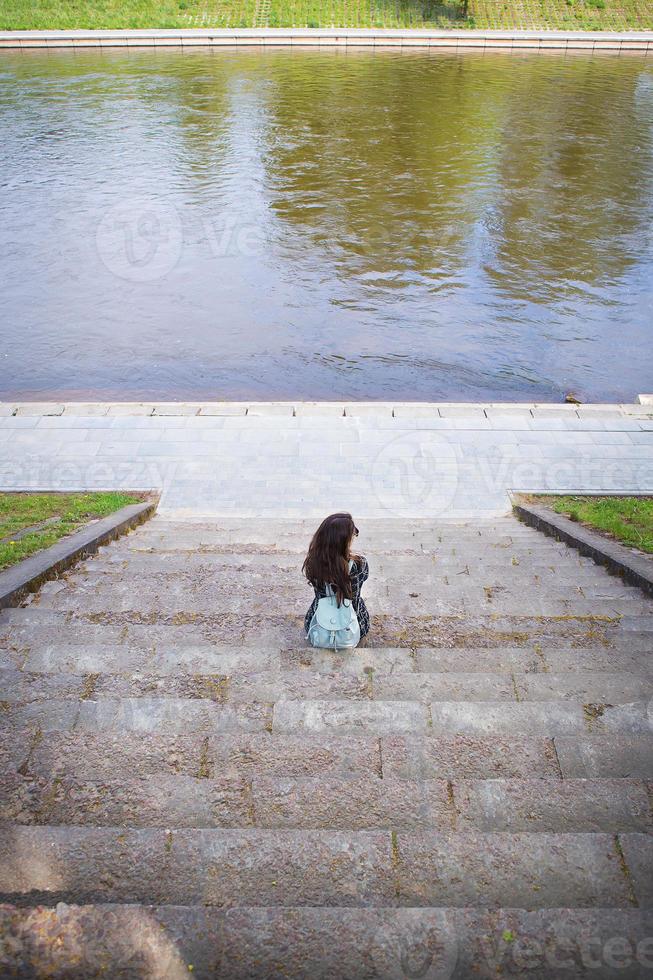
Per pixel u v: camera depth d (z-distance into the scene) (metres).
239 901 2.94
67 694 4.50
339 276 20.08
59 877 3.01
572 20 52.28
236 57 45.28
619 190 26.11
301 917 2.75
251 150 29.62
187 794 3.54
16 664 4.88
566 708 4.29
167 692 4.57
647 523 9.80
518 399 15.10
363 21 51.50
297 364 16.19
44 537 8.59
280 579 6.90
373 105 35.53
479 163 28.48
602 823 3.38
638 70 43.66
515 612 6.19
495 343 17.02
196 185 26.27
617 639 5.41
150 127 32.25
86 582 6.74
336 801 3.49
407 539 9.23
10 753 3.81
